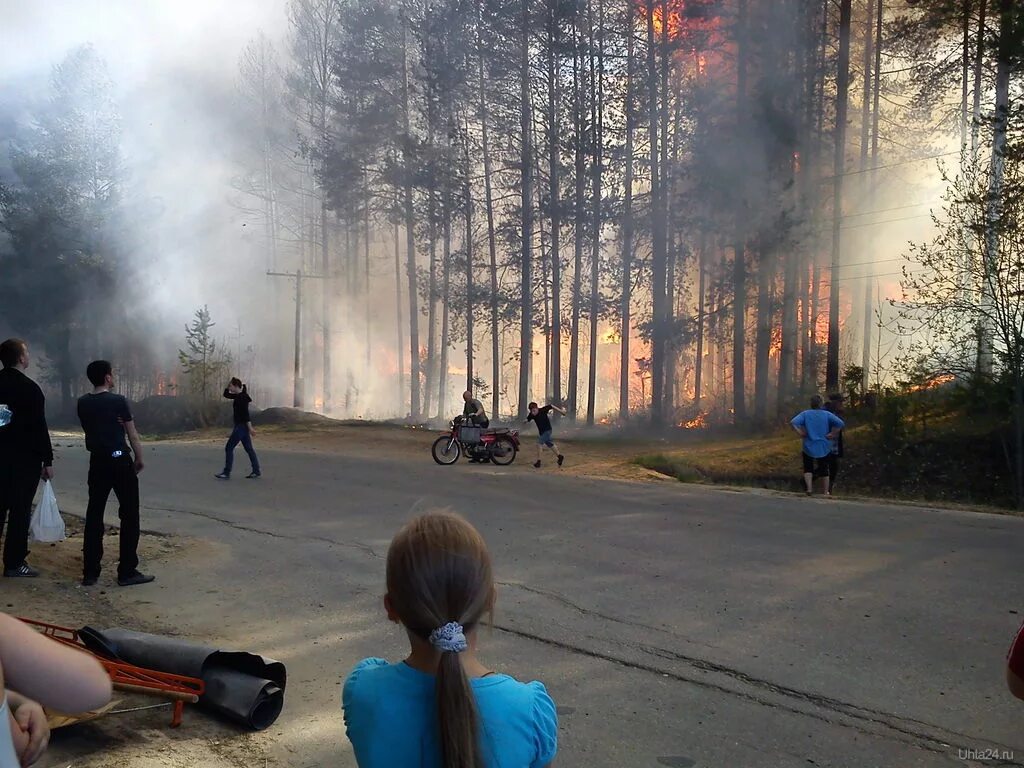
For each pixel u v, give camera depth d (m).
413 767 1.94
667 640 6.74
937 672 6.00
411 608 1.98
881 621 7.19
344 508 13.46
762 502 14.05
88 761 4.51
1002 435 20.25
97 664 2.02
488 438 22.42
